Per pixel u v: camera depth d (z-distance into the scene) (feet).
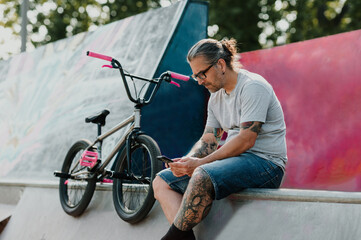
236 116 9.74
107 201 13.38
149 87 16.05
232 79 9.73
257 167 9.30
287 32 55.36
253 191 9.29
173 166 9.57
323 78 15.02
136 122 12.13
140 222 11.68
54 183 16.05
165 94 16.43
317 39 15.28
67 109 19.80
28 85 24.26
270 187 9.57
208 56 9.61
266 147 9.55
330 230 8.09
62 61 22.67
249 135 9.17
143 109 15.90
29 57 25.77
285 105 15.98
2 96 25.82
